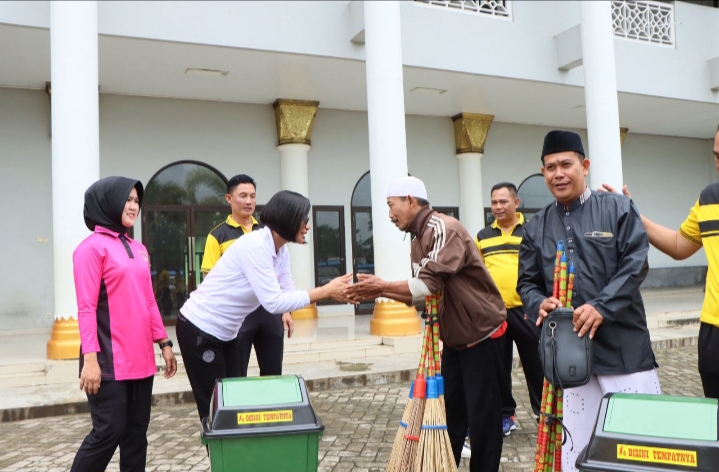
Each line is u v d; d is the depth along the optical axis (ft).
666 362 24.44
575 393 8.94
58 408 18.57
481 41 33.01
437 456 9.17
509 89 36.04
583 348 7.92
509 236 15.49
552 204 9.43
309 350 25.58
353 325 32.48
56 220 22.33
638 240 8.43
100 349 9.66
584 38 31.81
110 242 9.96
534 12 34.63
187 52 28.14
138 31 26.09
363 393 20.75
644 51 37.76
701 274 52.24
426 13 31.81
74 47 22.25
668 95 38.40
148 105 34.55
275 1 28.40
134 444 10.17
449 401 11.37
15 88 32.17
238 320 11.25
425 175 41.45
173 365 10.87
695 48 39.63
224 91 34.37
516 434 15.35
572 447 8.88
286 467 7.17
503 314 10.73
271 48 28.27
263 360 13.84
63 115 22.18
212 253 15.55
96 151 22.72
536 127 45.65
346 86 34.14
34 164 32.45
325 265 38.32
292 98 36.01
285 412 7.25
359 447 14.71
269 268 10.55
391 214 10.61
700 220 9.43
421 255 10.62
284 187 36.83
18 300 31.96
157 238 34.71
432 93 36.40
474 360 10.75
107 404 9.62
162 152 34.73
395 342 26.40
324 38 29.27
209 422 7.30
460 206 42.39
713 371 9.31
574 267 8.71
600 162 31.50
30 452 14.88
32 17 24.38
